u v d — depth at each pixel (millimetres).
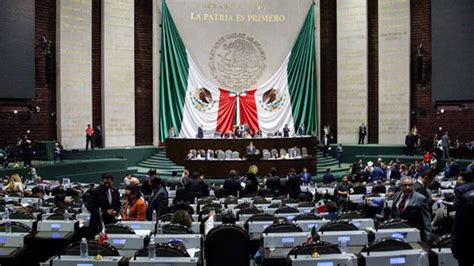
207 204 13852
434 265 7664
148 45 35062
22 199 15258
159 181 12727
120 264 7266
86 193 15492
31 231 10266
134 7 34406
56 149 27578
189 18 35562
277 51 36188
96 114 32750
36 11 29406
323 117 36219
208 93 35438
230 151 30375
